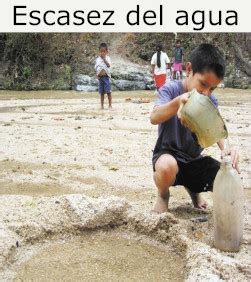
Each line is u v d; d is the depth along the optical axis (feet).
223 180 10.34
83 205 12.12
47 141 25.23
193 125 10.44
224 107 46.14
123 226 12.04
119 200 12.29
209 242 11.02
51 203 12.71
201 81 11.71
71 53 82.07
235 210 10.32
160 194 12.75
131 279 9.56
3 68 81.87
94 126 31.45
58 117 37.01
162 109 11.60
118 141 25.35
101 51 42.22
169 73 54.85
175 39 83.66
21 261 10.32
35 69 81.30
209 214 13.23
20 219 11.82
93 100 57.16
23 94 69.97
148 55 82.64
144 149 23.22
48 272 9.82
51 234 11.56
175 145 12.67
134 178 17.66
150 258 10.54
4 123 33.27
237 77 78.02
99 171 18.69
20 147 23.49
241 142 25.32
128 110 42.45
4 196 14.29
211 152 22.09
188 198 14.87
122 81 75.31
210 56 11.62
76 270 9.93
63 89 78.89
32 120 35.19
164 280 9.51
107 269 10.00
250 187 16.24
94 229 11.93
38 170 18.79
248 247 10.80
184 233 11.02
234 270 9.32
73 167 19.39
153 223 11.53
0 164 19.70
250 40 81.30
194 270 9.17
